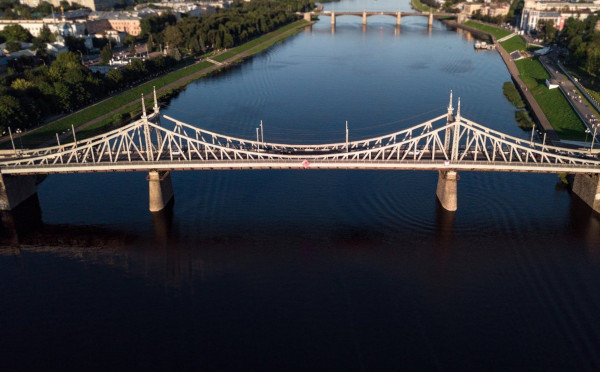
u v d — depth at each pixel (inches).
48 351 3890.3
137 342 3961.6
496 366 3710.6
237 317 4205.2
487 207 5856.3
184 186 6481.3
